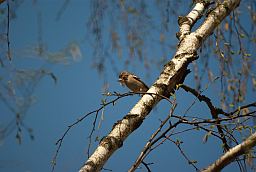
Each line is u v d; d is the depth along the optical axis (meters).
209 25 9.56
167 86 8.52
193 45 9.18
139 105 8.23
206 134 7.08
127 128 7.89
